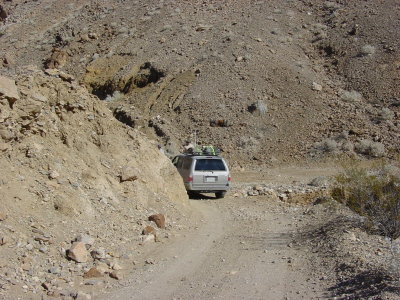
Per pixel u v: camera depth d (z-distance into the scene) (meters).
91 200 9.44
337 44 40.25
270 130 31.33
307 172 25.28
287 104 33.50
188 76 37.28
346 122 30.98
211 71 37.03
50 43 52.34
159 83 37.81
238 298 6.54
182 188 12.68
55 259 7.43
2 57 50.66
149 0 54.09
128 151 11.49
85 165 10.14
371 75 35.66
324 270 7.57
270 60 38.00
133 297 6.56
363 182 10.10
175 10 49.25
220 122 31.98
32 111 9.41
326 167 26.47
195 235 10.15
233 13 47.03
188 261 8.29
